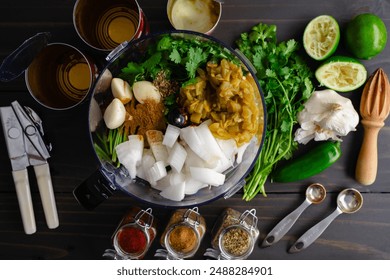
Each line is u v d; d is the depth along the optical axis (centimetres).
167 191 46
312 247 53
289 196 52
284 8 51
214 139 45
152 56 46
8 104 52
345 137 51
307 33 49
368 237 52
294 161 50
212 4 48
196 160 46
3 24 51
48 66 48
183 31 44
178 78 47
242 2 51
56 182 52
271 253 53
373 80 49
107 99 47
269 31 49
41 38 48
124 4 47
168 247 48
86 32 47
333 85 49
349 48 49
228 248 48
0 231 53
